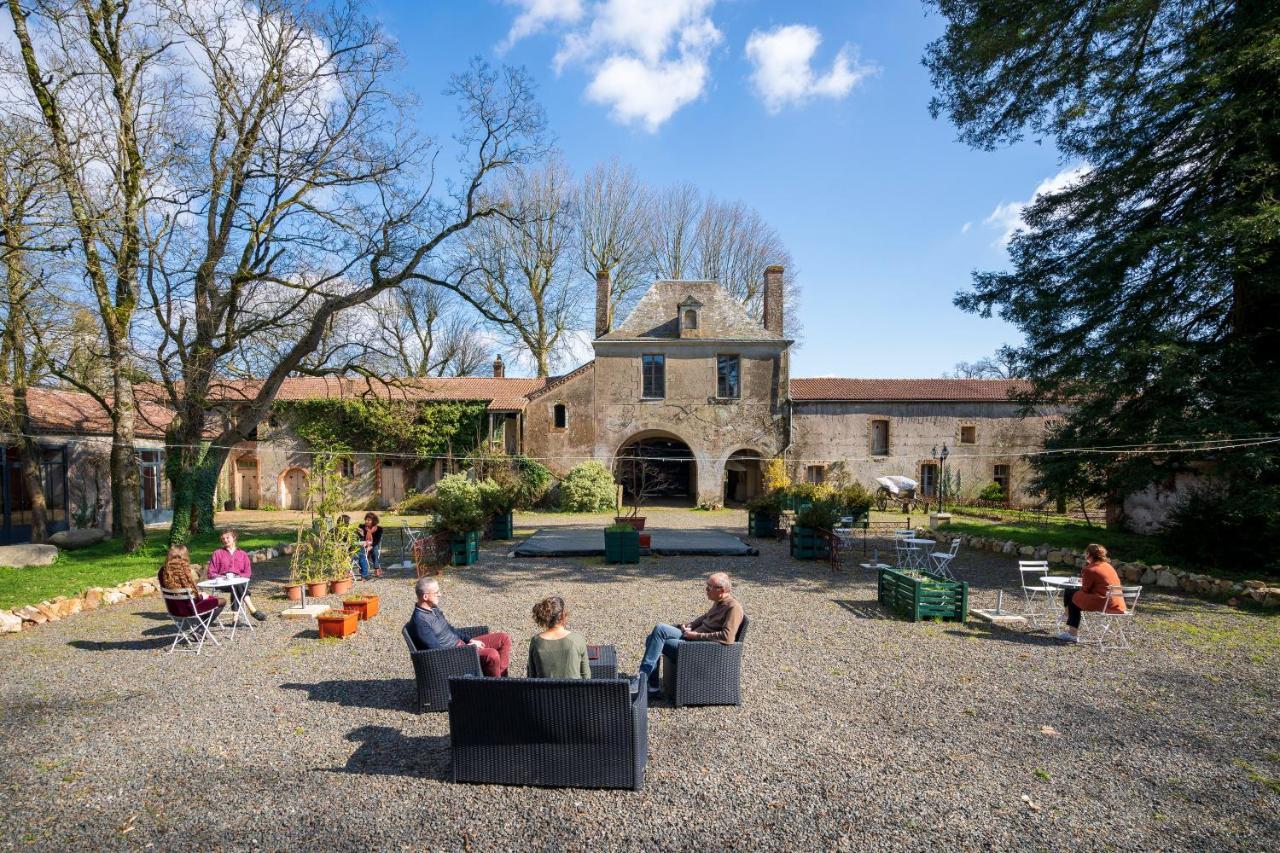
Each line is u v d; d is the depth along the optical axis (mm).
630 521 17891
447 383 30734
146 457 22828
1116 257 12297
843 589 10969
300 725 5383
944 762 4695
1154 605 9672
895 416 28109
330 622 8023
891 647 7590
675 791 4297
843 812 4031
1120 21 12266
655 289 29328
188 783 4418
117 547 15219
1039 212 14453
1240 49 10656
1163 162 12281
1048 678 6508
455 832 3842
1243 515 11062
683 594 10516
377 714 5613
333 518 10961
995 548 14883
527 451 27750
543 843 3732
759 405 27641
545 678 4605
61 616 9141
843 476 27688
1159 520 16562
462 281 15508
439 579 11914
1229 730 5254
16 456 18016
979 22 13344
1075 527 18922
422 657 5613
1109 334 12812
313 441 29172
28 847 3693
